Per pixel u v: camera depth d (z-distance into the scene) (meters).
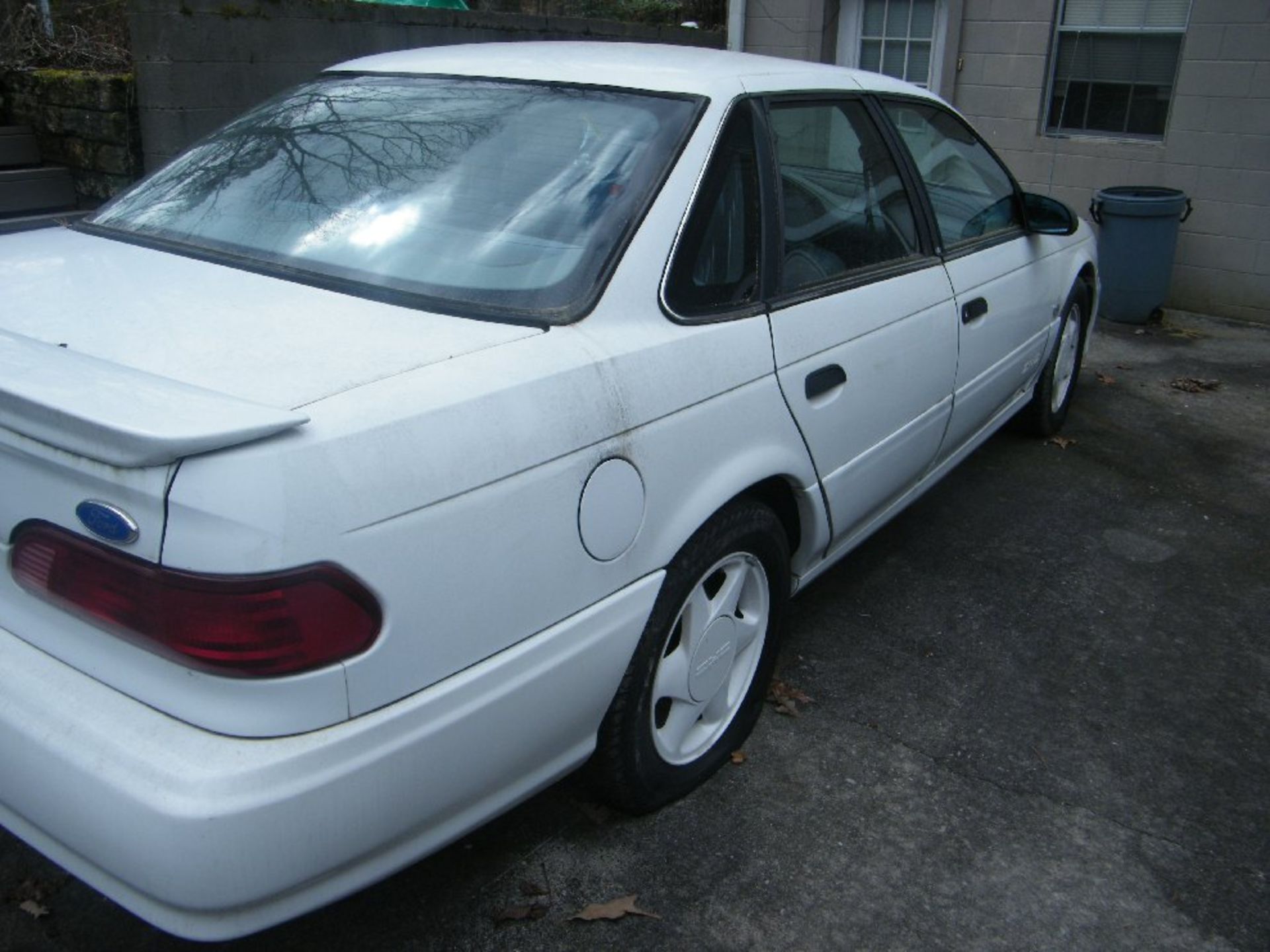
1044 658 3.58
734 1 8.96
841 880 2.59
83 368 1.83
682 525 2.45
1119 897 2.58
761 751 3.04
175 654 1.72
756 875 2.59
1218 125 7.46
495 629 2.02
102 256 2.59
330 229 2.55
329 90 3.13
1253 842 2.78
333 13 5.97
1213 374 6.68
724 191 2.70
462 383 1.99
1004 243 4.23
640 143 2.64
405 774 1.89
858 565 4.15
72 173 5.98
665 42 8.48
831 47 8.88
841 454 3.08
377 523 1.79
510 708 2.07
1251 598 4.03
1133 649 3.65
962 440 4.18
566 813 2.76
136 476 1.69
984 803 2.88
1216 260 7.77
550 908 2.47
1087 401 6.14
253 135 3.02
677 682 2.65
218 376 1.93
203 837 1.68
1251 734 3.23
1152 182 7.80
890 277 3.32
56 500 1.80
